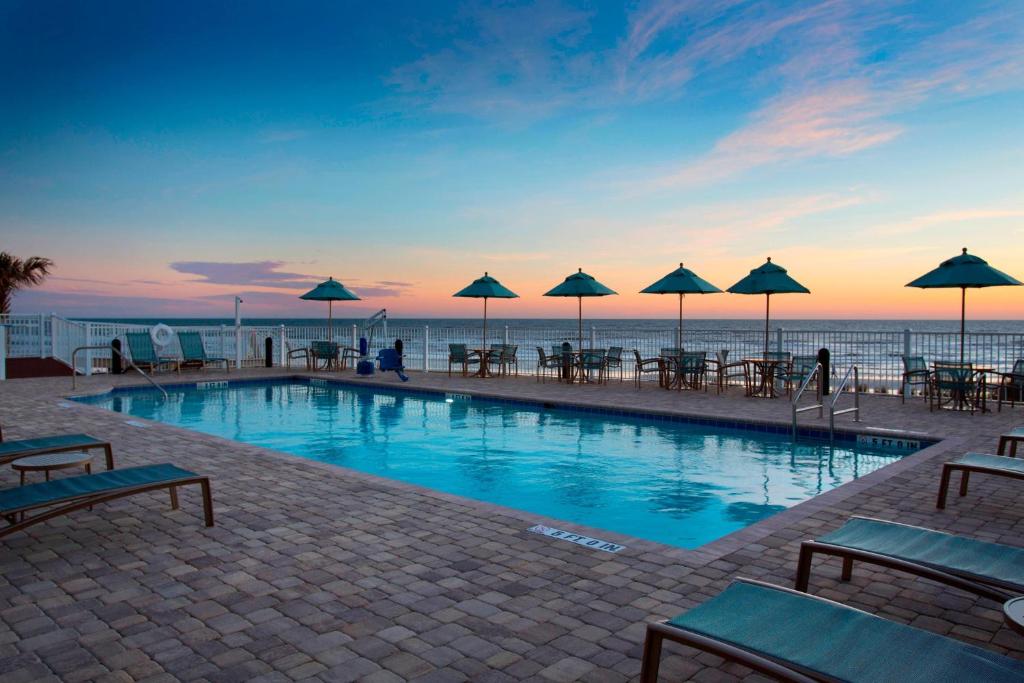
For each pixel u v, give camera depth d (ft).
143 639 9.71
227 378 52.06
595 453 28.45
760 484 23.21
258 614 10.61
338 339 67.00
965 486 18.02
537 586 11.80
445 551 13.71
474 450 29.22
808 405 36.78
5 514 12.40
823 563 12.98
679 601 11.10
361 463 26.78
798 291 40.65
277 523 15.70
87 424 30.19
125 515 16.34
